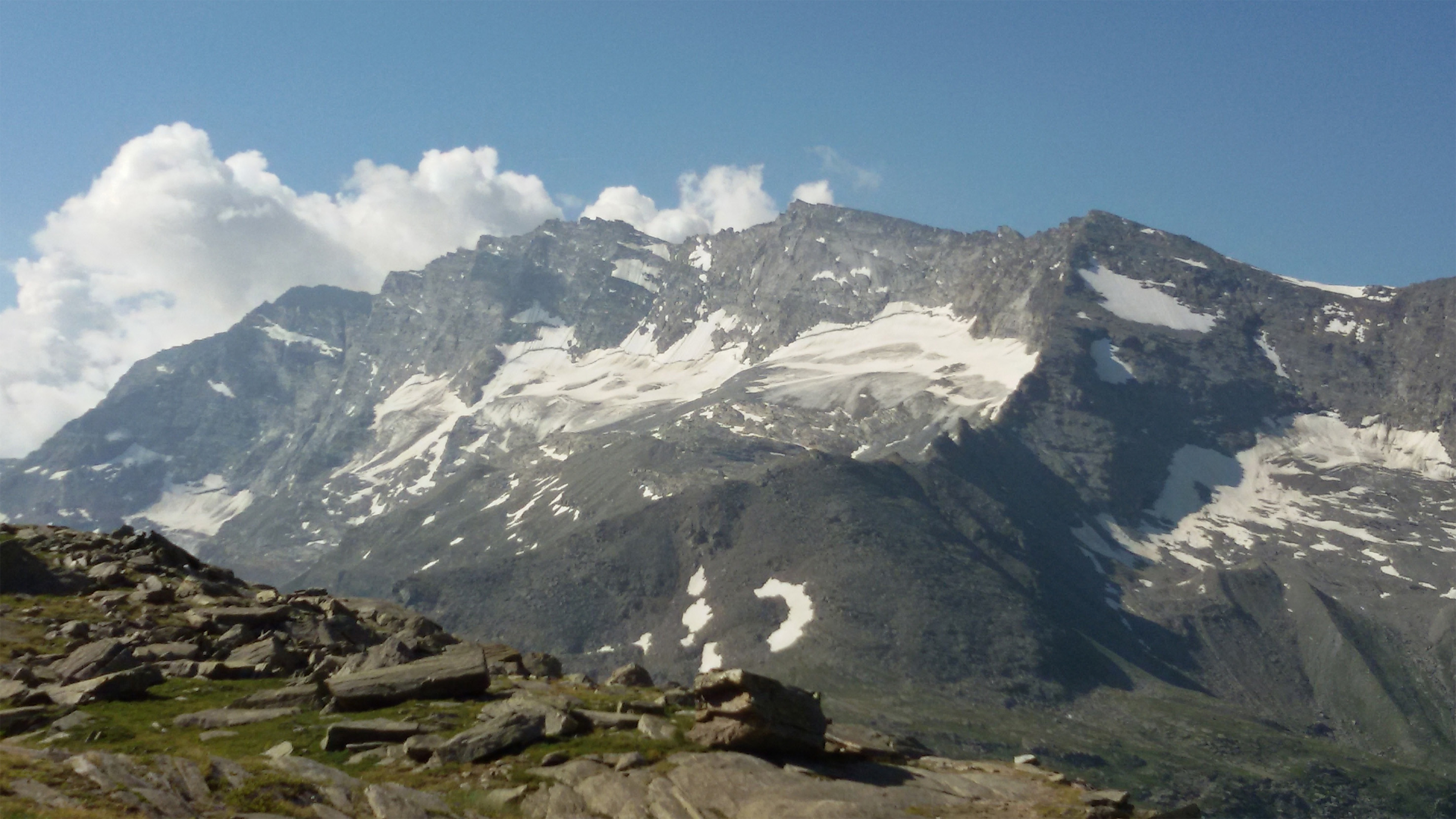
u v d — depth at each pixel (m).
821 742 43.78
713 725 43.06
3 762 32.50
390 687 47.66
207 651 55.44
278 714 45.28
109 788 32.09
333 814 34.12
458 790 37.69
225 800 33.66
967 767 46.75
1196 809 41.53
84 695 45.09
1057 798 41.75
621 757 40.53
